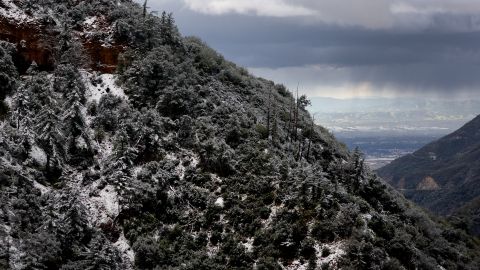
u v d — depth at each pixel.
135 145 59.50
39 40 68.94
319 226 49.25
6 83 62.25
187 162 59.28
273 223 50.75
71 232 48.34
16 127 57.47
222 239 50.88
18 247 43.84
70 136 58.56
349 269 44.91
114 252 47.72
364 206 54.31
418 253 51.22
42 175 53.94
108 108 63.97
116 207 53.53
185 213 54.03
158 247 50.06
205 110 66.38
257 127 66.44
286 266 47.41
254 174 57.25
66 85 64.44
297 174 55.19
